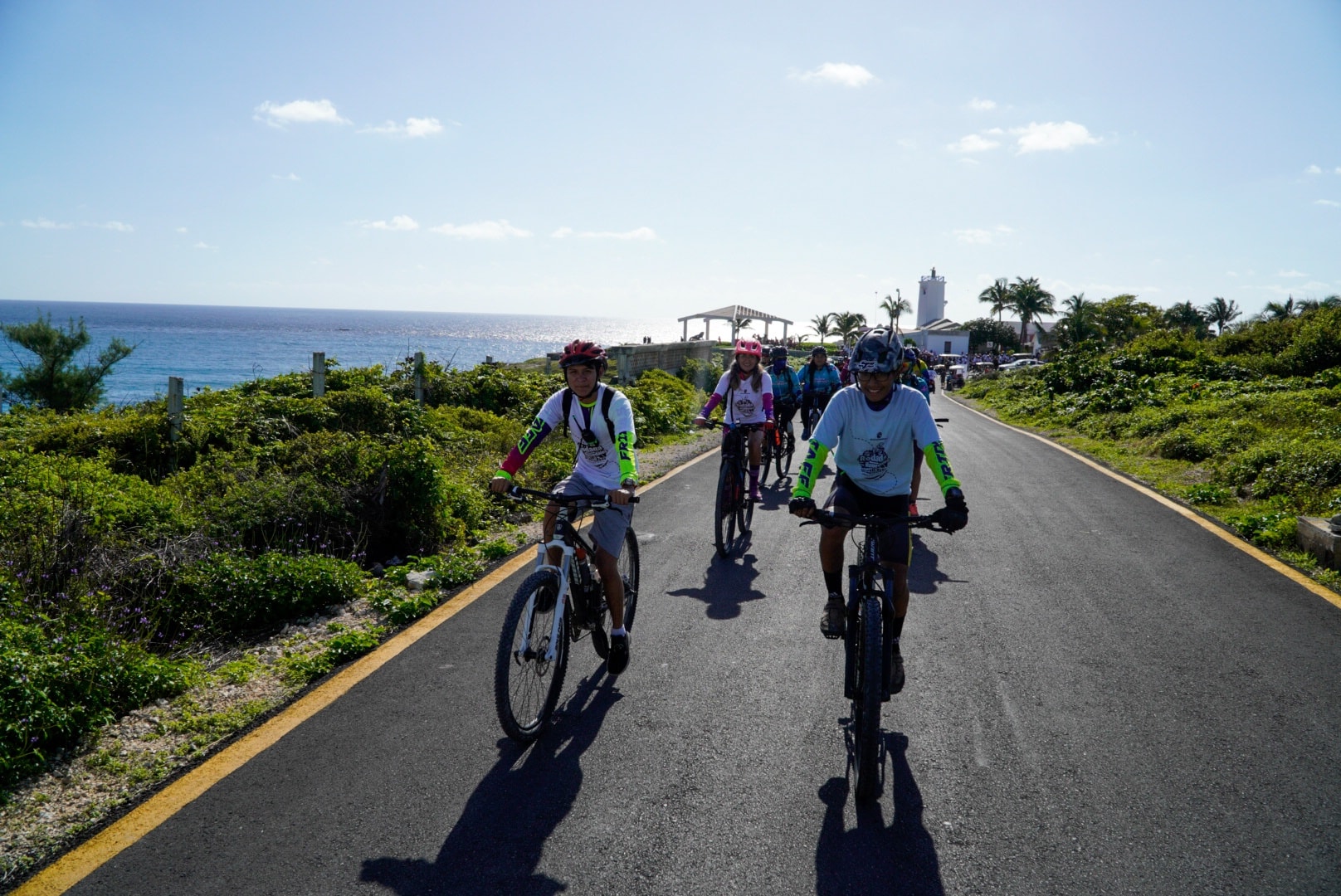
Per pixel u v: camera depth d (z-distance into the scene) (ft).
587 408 13.50
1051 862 9.37
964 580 20.36
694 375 90.53
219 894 8.80
